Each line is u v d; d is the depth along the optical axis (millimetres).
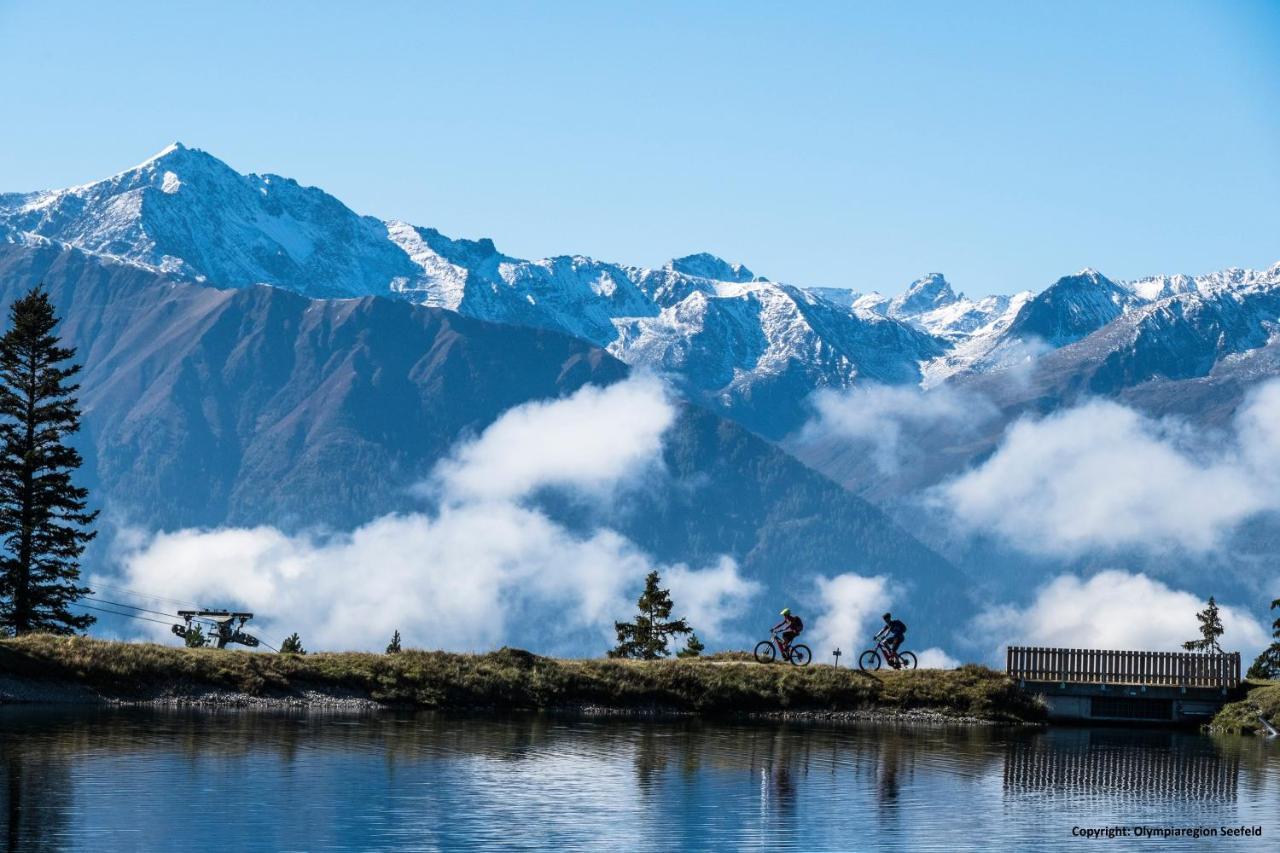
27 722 73938
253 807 55656
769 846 52781
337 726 77250
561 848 51469
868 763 70125
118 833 51188
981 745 77125
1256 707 85875
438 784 61438
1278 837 56062
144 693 84312
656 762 68750
